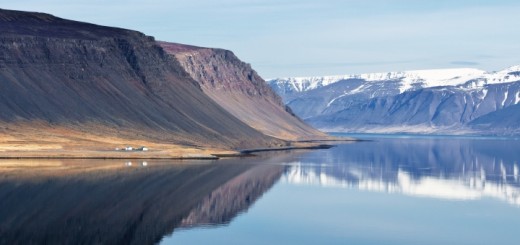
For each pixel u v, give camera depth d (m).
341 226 93.88
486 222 99.00
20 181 124.38
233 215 99.62
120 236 83.88
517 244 85.75
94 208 100.25
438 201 118.69
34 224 88.19
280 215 100.75
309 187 134.50
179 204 106.94
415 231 91.88
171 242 81.88
